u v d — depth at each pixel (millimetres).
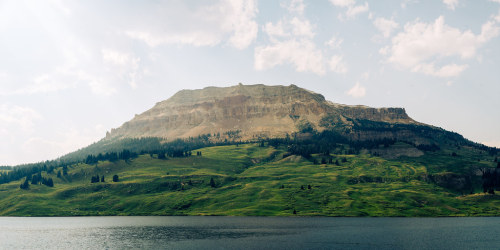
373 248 119938
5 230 175250
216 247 121875
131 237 145625
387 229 165000
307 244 126812
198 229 169125
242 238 140500
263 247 121625
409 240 134500
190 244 128000
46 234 158250
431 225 179625
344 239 137000
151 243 131000
